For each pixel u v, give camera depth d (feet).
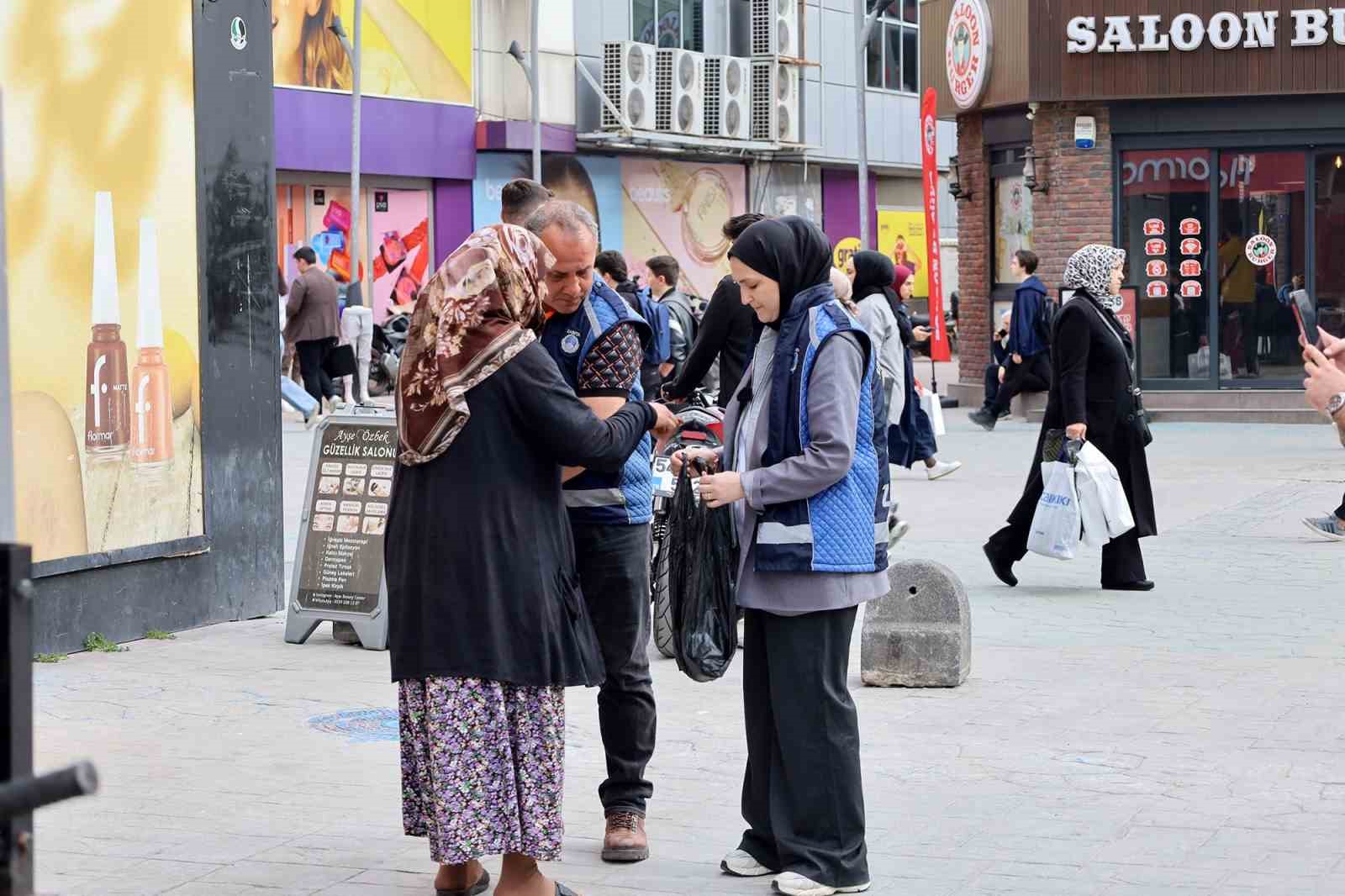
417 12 114.73
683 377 36.01
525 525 18.53
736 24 140.87
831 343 19.45
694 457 20.81
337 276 111.45
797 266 19.77
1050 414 40.34
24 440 31.63
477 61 119.75
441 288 18.39
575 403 18.75
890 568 30.60
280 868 20.52
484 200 120.88
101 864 20.59
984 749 25.85
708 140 133.80
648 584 21.53
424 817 19.17
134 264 34.14
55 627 32.63
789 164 148.87
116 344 33.76
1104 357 39.86
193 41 35.42
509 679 18.25
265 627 36.47
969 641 30.89
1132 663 31.96
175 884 19.88
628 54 126.00
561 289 20.36
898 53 162.40
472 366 18.30
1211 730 26.78
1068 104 88.74
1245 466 66.18
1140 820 22.09
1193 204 87.71
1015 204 95.61
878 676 30.30
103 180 33.32
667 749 26.23
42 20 31.91
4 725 8.99
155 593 35.01
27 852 9.00
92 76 33.01
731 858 20.38
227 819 22.56
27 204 31.63
